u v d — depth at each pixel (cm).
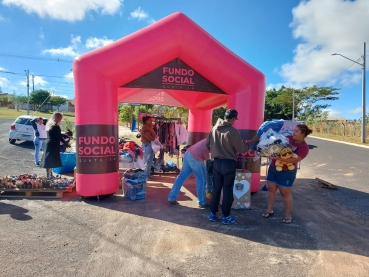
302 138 478
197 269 331
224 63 617
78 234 414
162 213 520
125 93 869
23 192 581
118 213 510
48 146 675
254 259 358
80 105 555
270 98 6238
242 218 511
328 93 5425
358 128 3003
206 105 930
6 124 2580
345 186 805
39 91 5625
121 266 332
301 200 643
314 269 337
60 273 312
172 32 584
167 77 639
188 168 570
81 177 563
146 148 800
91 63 550
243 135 634
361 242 418
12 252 353
